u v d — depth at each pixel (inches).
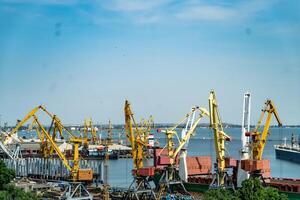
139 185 7480.3
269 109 7362.2
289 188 7150.6
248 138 7795.3
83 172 7293.3
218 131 7682.1
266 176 7578.7
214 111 7657.5
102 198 7544.3
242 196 5319.9
